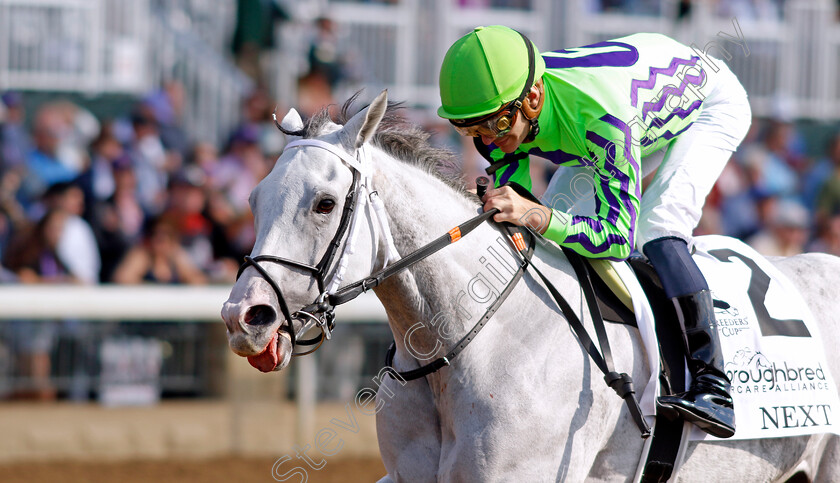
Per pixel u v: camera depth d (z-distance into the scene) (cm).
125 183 1240
